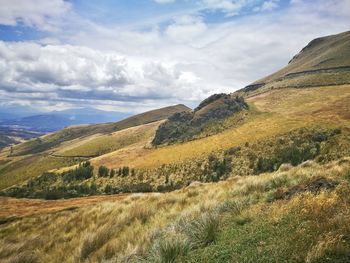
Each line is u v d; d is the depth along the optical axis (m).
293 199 8.38
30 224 21.66
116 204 20.38
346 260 4.82
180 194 18.62
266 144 134.88
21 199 55.28
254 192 12.84
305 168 17.84
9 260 10.71
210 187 19.41
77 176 174.50
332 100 192.25
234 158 133.62
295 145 121.38
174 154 168.00
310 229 5.95
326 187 10.04
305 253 5.19
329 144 109.75
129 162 182.12
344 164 15.77
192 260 6.47
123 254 8.56
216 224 8.39
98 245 10.61
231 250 6.43
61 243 12.86
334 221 6.01
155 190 123.12
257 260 5.50
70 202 44.56
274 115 186.00
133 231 11.19
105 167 171.88
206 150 154.88
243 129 171.88
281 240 5.97
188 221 9.68
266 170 111.31
